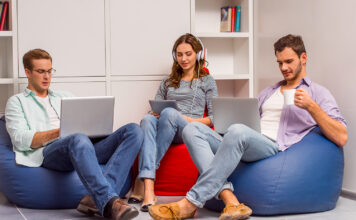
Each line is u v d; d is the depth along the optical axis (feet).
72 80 11.37
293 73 8.23
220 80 13.52
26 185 8.32
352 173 8.92
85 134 8.04
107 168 7.89
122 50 11.68
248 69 12.62
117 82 11.68
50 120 8.93
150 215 7.23
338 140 7.89
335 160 7.80
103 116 8.14
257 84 12.44
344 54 8.97
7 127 8.60
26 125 8.58
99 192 7.12
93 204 7.57
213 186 7.27
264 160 7.66
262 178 7.49
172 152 9.36
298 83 8.39
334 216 7.50
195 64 10.49
